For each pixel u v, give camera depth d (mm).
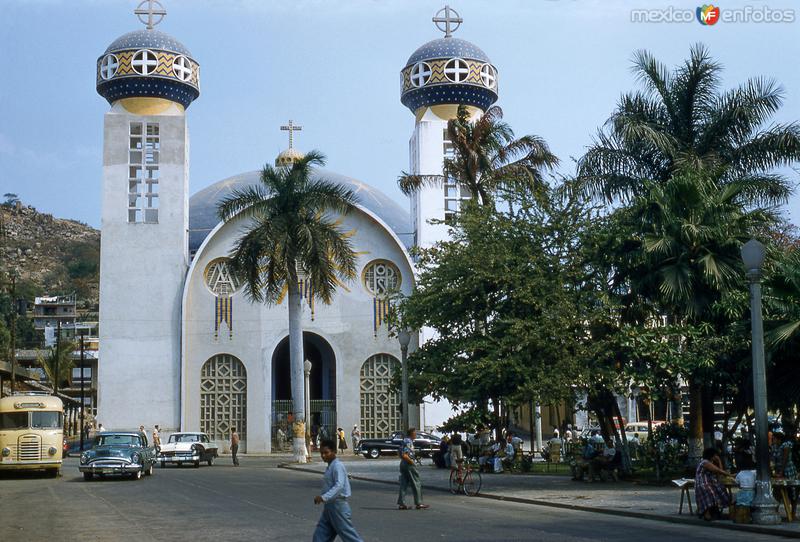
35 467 32656
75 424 89562
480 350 27594
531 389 25281
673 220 25594
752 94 31844
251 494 24516
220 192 62500
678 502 20672
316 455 50500
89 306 179750
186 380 52625
